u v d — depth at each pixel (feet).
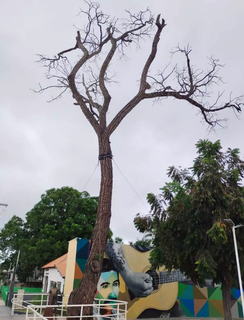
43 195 109.19
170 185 45.70
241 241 39.04
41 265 96.48
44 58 37.24
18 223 117.29
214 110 39.52
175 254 41.39
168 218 42.63
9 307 58.18
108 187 29.12
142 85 35.32
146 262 59.52
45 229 97.50
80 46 36.37
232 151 45.32
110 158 30.63
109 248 57.21
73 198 106.73
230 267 38.70
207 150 44.21
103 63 35.73
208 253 36.86
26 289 82.38
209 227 39.60
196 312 60.44
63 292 55.93
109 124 32.32
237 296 65.16
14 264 118.52
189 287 61.67
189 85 38.99
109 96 34.42
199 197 38.42
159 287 59.16
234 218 40.06
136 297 56.29
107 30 37.63
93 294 25.21
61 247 93.97
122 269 56.85
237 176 41.19
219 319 57.31
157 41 37.19
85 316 23.80
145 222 44.68
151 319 55.67
